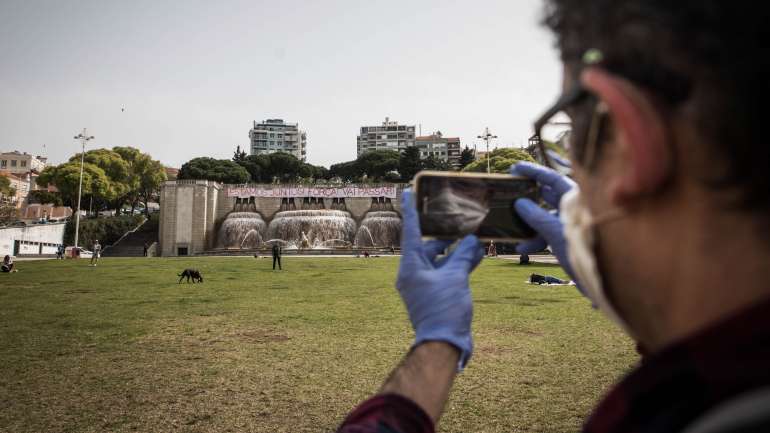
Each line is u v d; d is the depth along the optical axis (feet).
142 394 16.22
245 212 236.84
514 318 31.30
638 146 1.56
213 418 14.08
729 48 1.44
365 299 44.86
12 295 47.93
